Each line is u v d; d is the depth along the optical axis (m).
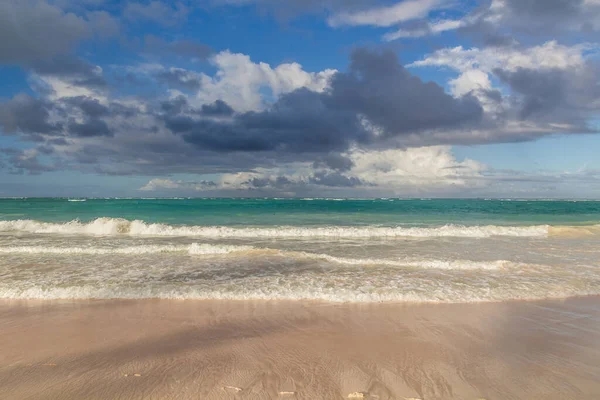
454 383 4.00
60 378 4.08
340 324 5.97
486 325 5.93
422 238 17.16
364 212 36.03
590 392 3.83
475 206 54.09
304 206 50.09
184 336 5.45
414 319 6.23
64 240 15.97
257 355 4.74
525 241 16.09
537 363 4.54
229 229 18.72
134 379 4.06
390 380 4.05
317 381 4.02
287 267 10.24
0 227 19.72
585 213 36.66
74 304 7.06
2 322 6.05
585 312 6.62
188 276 9.19
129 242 15.41
